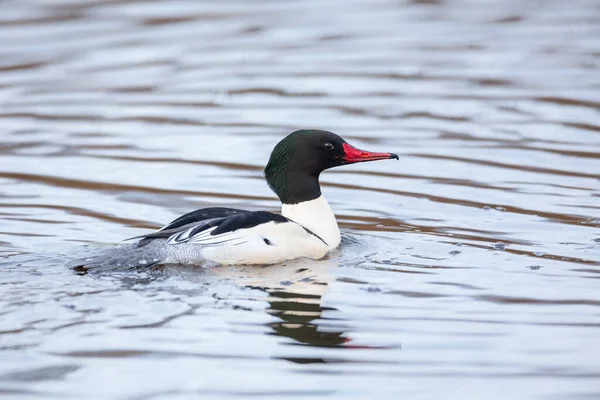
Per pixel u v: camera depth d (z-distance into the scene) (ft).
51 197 49.01
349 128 60.18
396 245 41.63
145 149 57.31
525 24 84.28
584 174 51.65
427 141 57.77
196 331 31.55
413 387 28.14
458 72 71.51
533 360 29.73
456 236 42.91
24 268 37.14
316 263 38.83
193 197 49.44
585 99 64.59
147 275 36.58
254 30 82.99
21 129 61.05
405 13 88.28
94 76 72.18
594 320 32.65
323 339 31.17
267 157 55.72
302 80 70.44
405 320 32.68
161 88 69.62
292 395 27.76
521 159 54.29
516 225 44.27
